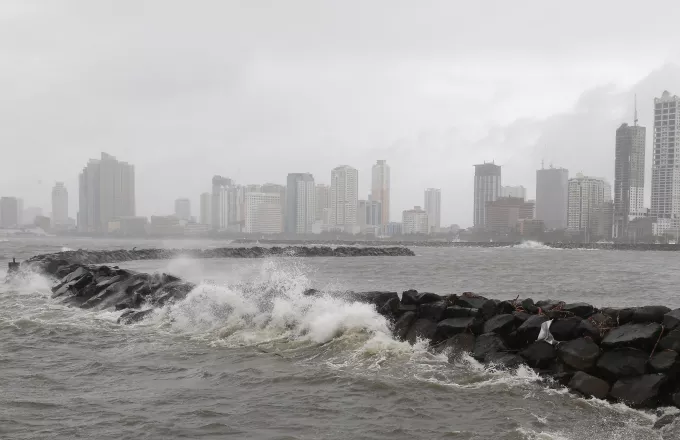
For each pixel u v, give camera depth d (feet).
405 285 113.91
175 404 31.27
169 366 39.88
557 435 27.17
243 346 46.09
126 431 27.07
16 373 37.93
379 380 35.78
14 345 47.42
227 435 26.71
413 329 45.03
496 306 43.60
